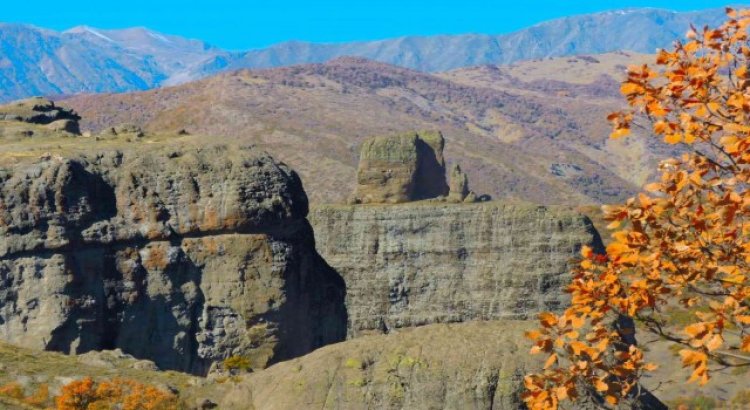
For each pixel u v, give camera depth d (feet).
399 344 266.16
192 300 399.03
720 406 382.01
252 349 398.42
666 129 94.17
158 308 394.11
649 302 97.55
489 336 264.11
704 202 98.68
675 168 98.37
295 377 265.95
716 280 94.48
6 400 282.77
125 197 399.03
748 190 91.35
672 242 96.73
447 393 254.68
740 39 93.56
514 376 253.85
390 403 255.50
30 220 379.96
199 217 402.93
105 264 388.98
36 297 376.27
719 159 97.35
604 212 98.53
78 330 374.84
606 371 101.71
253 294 400.06
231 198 403.13
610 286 98.22
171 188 404.36
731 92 93.40
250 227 404.16
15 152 402.31
